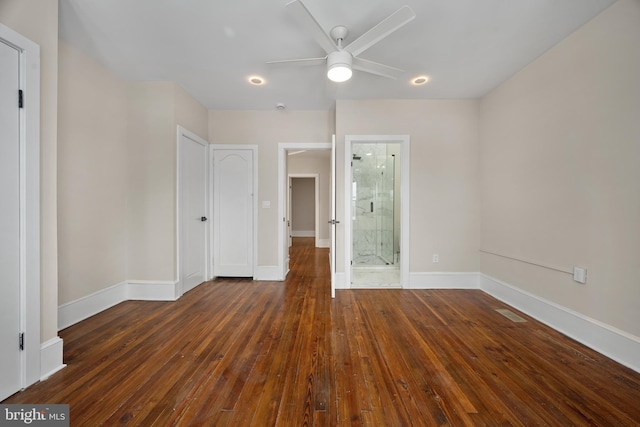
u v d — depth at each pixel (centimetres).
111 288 290
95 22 207
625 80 181
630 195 179
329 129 400
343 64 205
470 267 358
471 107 355
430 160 357
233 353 196
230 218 405
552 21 204
